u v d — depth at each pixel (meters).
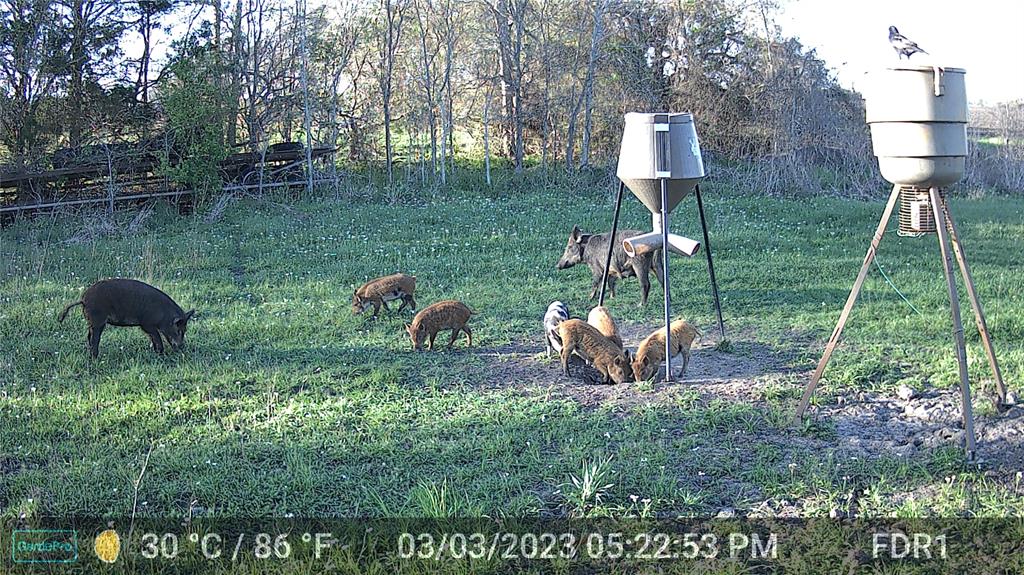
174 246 16.20
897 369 9.05
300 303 11.95
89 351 9.66
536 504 6.66
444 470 7.14
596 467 6.97
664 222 8.87
